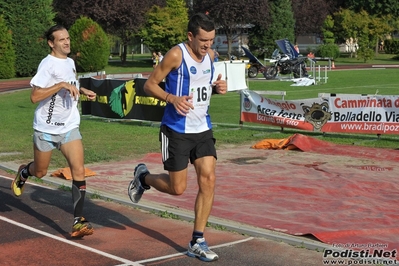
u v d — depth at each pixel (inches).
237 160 569.9
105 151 622.5
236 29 3115.2
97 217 371.6
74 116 330.0
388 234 326.3
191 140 286.4
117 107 852.6
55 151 627.5
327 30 3134.8
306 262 283.9
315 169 522.6
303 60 1743.4
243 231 331.9
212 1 2800.2
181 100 272.8
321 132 745.6
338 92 1316.4
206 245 291.3
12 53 2126.0
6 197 427.2
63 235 333.4
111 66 2667.3
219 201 404.8
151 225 352.8
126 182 473.4
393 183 462.6
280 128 789.9
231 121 874.8
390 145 657.0
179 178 290.4
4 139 713.6
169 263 285.1
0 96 1423.5
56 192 444.1
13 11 2180.1
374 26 2947.8
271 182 465.7
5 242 320.5
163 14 2672.2
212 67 289.4
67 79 326.3
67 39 327.0
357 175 494.0
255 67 1819.6
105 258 293.4
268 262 285.0
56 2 2559.1
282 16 3105.3
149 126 829.2
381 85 1499.8
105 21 2598.4
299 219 356.8
